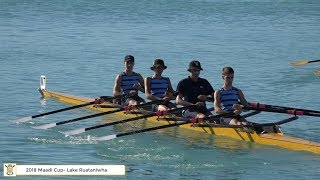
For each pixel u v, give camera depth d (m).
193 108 37.53
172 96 39.16
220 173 30.38
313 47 78.56
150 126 39.00
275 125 35.97
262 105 36.84
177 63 65.25
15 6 125.62
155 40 83.12
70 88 52.16
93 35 87.31
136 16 112.50
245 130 35.72
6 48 73.62
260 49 76.19
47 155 32.88
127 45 78.06
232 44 80.31
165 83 40.41
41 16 110.75
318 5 135.25
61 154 33.09
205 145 34.78
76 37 85.00
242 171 30.62
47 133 37.38
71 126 39.38
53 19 106.50
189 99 38.00
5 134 36.88
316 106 45.84
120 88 41.88
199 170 30.69
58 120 41.03
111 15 113.38
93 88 52.31
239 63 65.50
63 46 76.06
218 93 36.56
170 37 86.38
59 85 53.22
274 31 95.25
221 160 32.25
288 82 54.94
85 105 41.06
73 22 102.69
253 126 35.50
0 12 115.56
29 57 67.19
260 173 30.28
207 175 30.03
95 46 76.50
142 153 33.41
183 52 72.94
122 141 35.66
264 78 56.81
